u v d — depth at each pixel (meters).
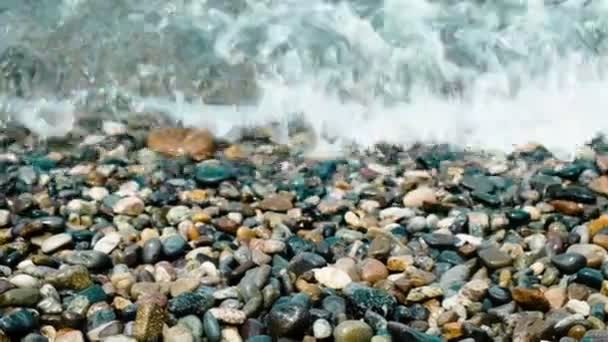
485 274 1.71
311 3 2.40
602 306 1.61
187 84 2.27
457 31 2.35
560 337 1.56
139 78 2.27
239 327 1.58
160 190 1.95
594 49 2.34
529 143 2.13
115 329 1.56
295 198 1.92
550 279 1.68
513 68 2.30
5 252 1.74
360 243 1.77
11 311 1.58
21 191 1.94
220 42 2.33
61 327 1.58
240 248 1.74
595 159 2.05
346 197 1.93
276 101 2.24
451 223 1.83
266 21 2.37
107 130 2.16
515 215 1.85
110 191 1.95
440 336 1.57
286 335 1.55
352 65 2.29
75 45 2.30
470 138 2.15
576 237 1.79
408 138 2.15
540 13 2.39
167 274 1.69
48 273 1.67
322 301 1.62
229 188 1.95
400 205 1.91
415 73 2.28
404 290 1.65
